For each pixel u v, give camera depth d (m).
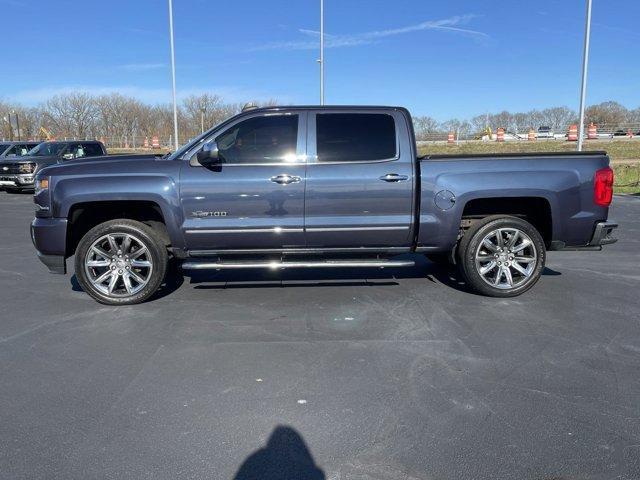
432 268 6.94
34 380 3.72
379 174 5.29
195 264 5.29
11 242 9.15
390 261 5.46
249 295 5.74
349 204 5.31
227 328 4.72
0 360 4.06
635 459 2.77
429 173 5.31
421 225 5.38
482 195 5.34
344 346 4.29
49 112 62.16
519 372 3.79
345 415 3.21
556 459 2.77
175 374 3.80
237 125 5.32
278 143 5.30
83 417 3.22
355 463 2.75
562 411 3.25
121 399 3.44
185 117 59.62
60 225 5.20
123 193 5.15
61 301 5.58
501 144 44.59
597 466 2.71
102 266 5.36
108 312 5.20
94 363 4.00
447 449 2.86
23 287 6.15
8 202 15.80
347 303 5.43
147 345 4.34
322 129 5.33
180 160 5.28
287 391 3.53
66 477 2.65
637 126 61.31
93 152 19.50
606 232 5.51
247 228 5.26
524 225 5.49
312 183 5.25
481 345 4.29
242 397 3.45
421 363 3.95
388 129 5.38
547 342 4.36
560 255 7.95
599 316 5.01
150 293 5.40
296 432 3.03
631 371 3.80
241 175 5.21
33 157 17.91
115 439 2.98
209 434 3.02
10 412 3.28
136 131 63.50
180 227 5.23
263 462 2.76
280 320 4.92
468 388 3.55
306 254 5.57
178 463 2.76
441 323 4.82
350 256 5.69
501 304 5.39
